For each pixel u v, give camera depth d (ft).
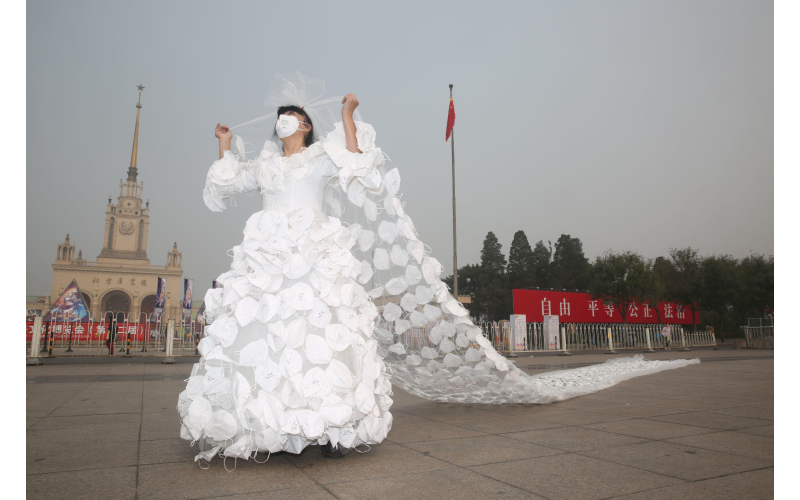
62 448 8.22
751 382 19.69
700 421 10.98
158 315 48.37
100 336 44.93
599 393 16.11
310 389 7.01
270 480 6.44
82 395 15.62
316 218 8.42
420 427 10.24
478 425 10.47
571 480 6.53
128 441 8.78
